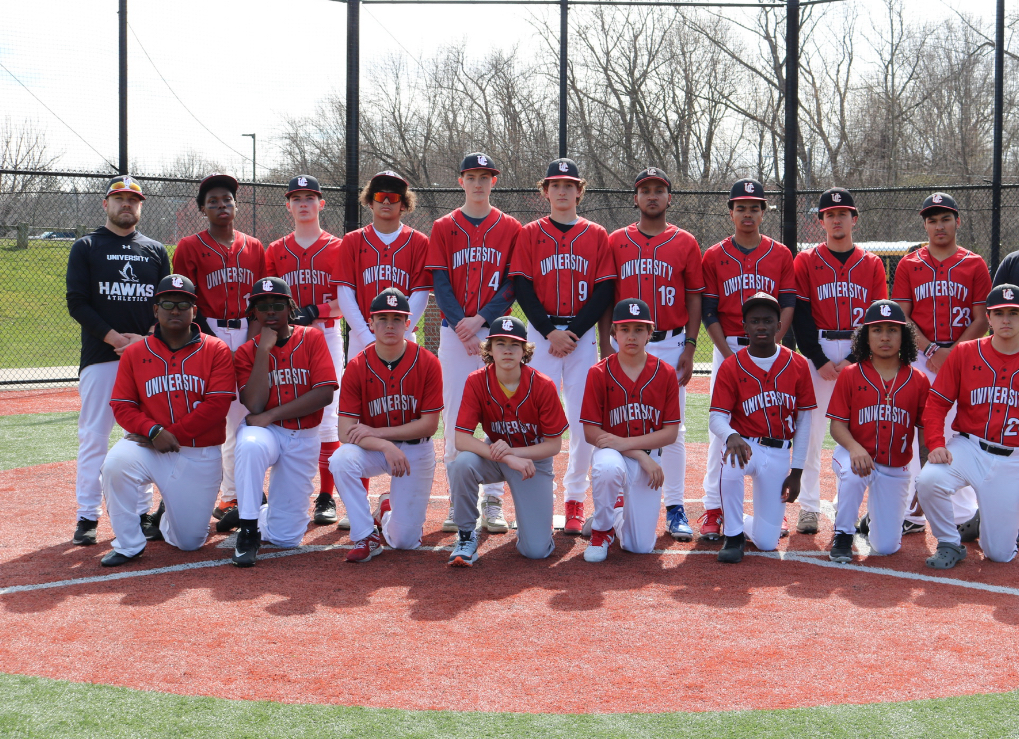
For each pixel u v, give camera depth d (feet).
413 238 18.56
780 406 16.10
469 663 10.97
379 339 15.53
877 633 12.11
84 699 9.89
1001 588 14.29
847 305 18.31
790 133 31.91
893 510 16.17
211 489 15.85
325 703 9.83
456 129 75.92
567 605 13.20
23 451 25.40
